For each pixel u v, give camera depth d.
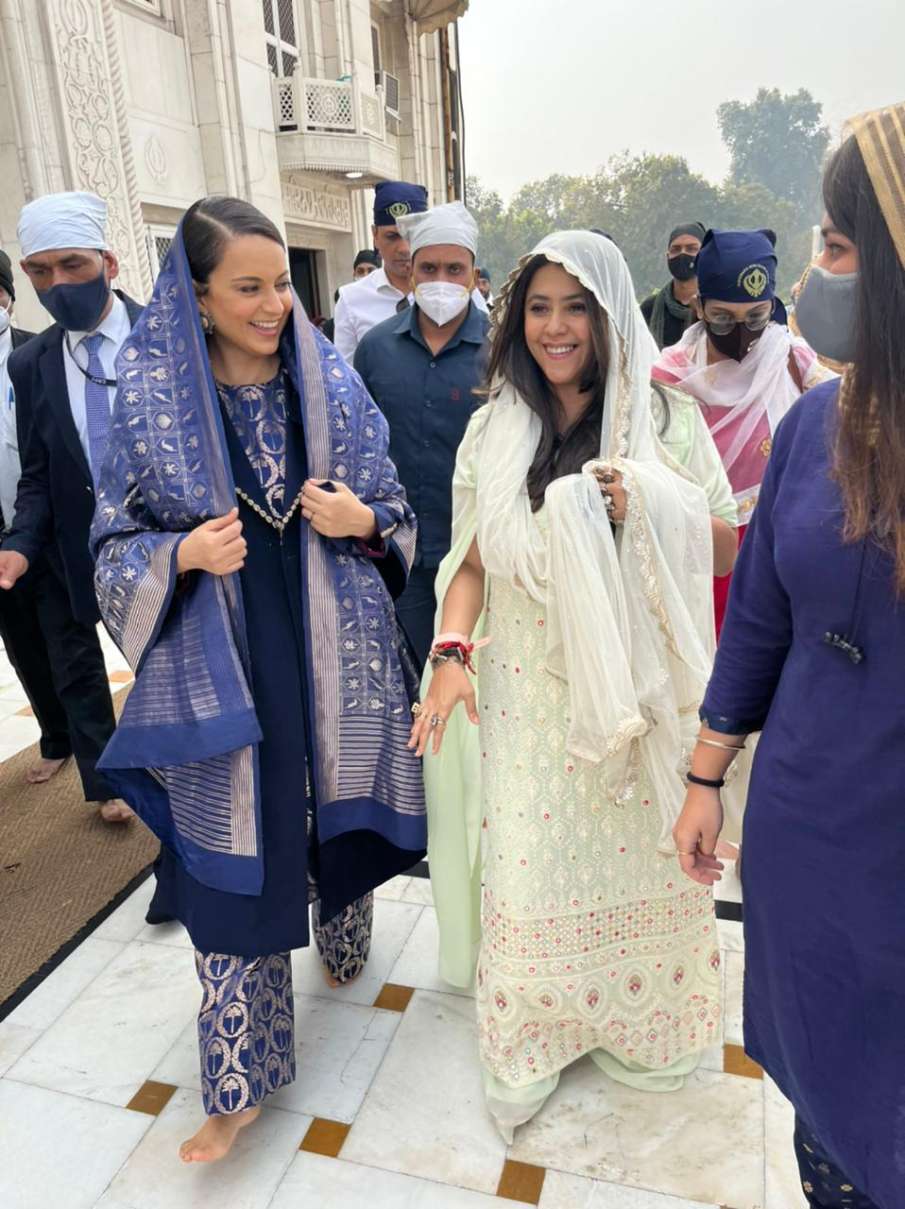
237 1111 1.61
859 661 0.93
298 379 1.59
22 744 3.58
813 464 0.99
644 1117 1.76
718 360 2.35
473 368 2.89
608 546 1.54
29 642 3.13
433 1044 1.97
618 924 1.72
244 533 1.62
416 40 13.91
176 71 8.59
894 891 0.95
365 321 3.81
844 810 0.96
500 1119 1.71
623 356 1.61
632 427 1.63
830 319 0.90
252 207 1.51
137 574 1.53
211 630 1.56
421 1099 1.82
